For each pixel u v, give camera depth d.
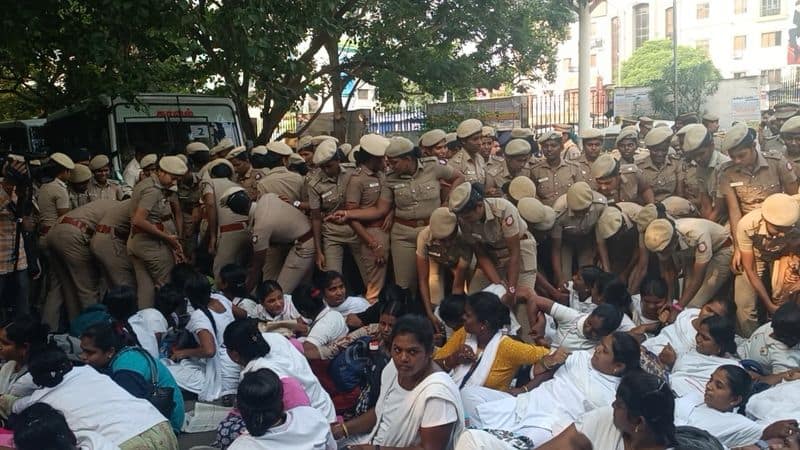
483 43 14.39
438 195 6.09
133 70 9.43
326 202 6.41
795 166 6.21
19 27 8.64
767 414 4.20
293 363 4.35
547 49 16.33
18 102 20.42
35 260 6.87
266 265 6.80
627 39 42.78
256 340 4.29
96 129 11.19
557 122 18.02
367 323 5.45
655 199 6.96
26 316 4.60
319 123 19.88
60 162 7.69
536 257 5.85
